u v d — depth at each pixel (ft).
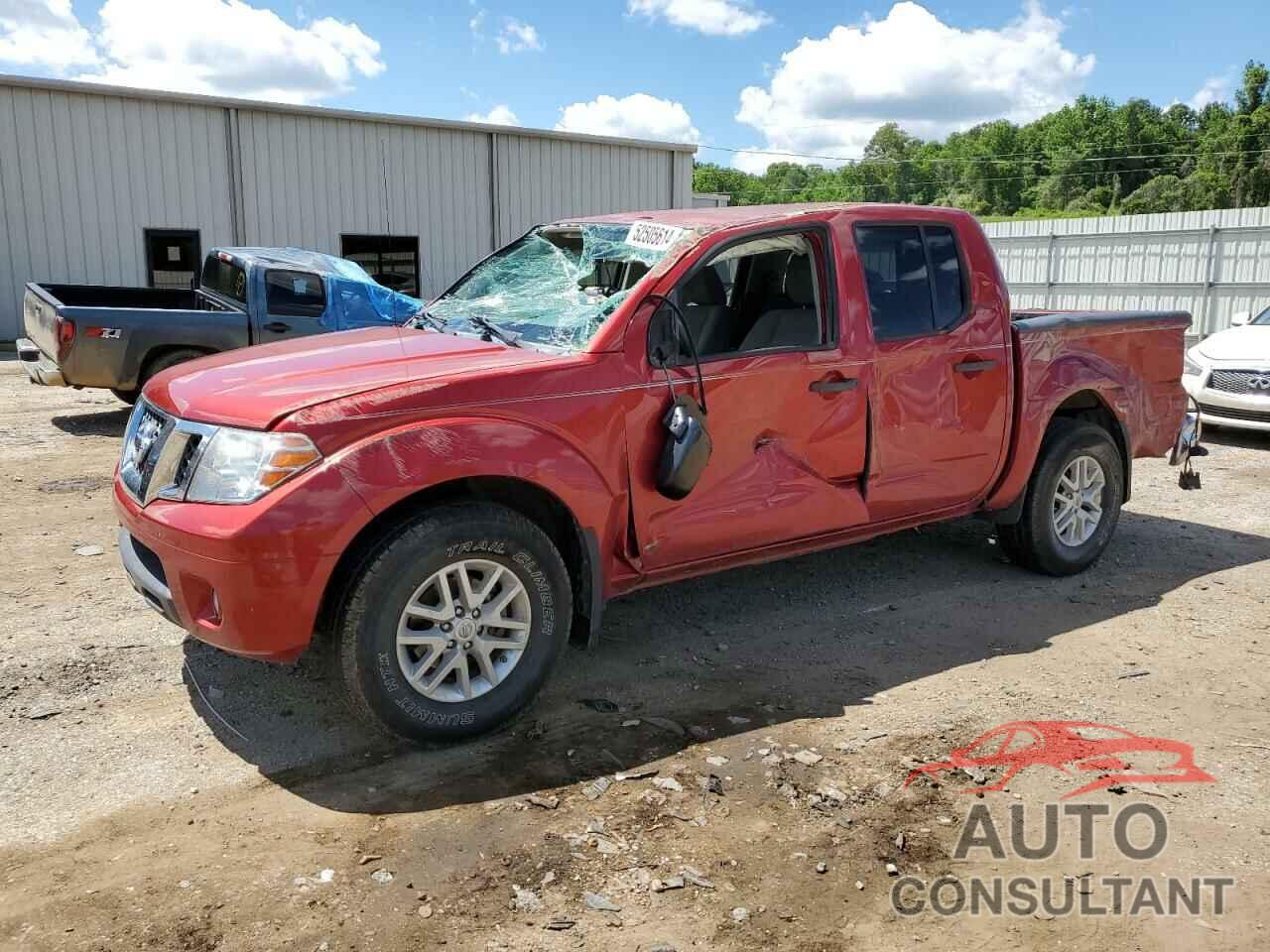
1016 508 16.93
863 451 14.43
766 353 13.32
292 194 64.95
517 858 9.26
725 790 10.49
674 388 12.40
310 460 10.09
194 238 62.28
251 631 10.06
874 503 14.76
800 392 13.60
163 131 60.34
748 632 15.08
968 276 15.67
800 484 13.82
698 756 11.22
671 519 12.67
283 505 9.91
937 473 15.43
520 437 11.12
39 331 30.76
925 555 19.01
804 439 13.78
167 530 10.36
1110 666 13.94
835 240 14.15
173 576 10.47
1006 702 12.74
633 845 9.49
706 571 13.51
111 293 34.22
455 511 10.80
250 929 8.20
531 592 11.46
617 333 12.10
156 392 12.12
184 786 10.43
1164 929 8.44
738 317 15.35
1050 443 17.06
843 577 17.70
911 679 13.43
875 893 8.86
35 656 13.48
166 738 11.43
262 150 63.57
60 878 8.84
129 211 60.03
